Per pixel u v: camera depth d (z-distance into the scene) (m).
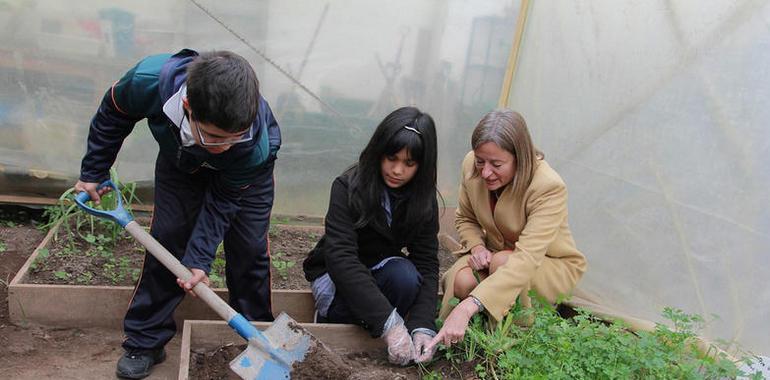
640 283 3.38
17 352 2.76
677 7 3.28
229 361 2.55
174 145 2.40
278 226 4.25
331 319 2.90
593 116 3.78
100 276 3.27
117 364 2.65
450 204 4.61
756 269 2.82
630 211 3.48
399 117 2.49
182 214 2.61
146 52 3.94
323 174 4.40
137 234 2.46
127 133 2.51
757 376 2.46
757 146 2.85
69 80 3.88
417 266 2.87
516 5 4.36
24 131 3.90
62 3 3.76
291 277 3.59
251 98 2.05
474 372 2.54
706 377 2.57
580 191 3.84
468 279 2.95
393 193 2.70
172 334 2.73
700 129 3.12
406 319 2.81
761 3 2.87
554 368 2.39
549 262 3.02
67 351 2.84
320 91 4.25
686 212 3.16
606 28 3.73
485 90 4.50
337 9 4.13
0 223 3.90
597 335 2.62
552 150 4.10
